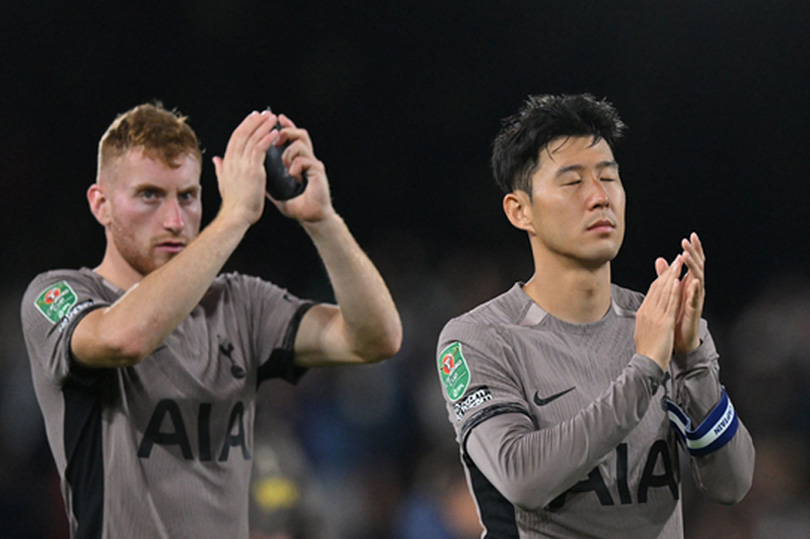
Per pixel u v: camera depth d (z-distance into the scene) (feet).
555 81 142.31
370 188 138.51
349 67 138.72
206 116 130.93
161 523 34.91
